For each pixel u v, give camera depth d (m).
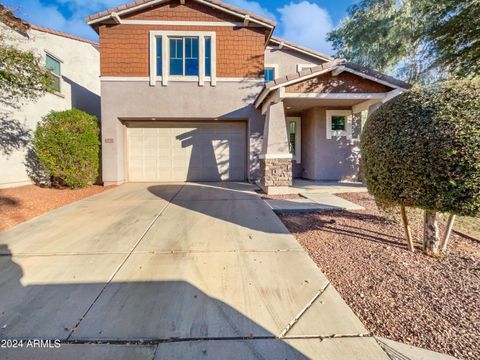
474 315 2.49
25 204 7.00
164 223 5.50
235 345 2.17
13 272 3.35
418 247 4.14
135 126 11.80
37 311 2.57
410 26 14.55
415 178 3.39
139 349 2.12
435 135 3.21
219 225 5.36
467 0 8.62
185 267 3.50
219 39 11.03
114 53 10.79
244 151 12.12
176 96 11.07
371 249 4.10
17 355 2.06
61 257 3.81
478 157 2.99
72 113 9.60
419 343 2.17
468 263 3.57
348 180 11.73
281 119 8.67
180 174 12.04
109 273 3.33
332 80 8.05
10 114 9.38
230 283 3.09
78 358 2.04
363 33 16.39
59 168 9.41
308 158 12.38
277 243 4.38
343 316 2.51
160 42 10.97
